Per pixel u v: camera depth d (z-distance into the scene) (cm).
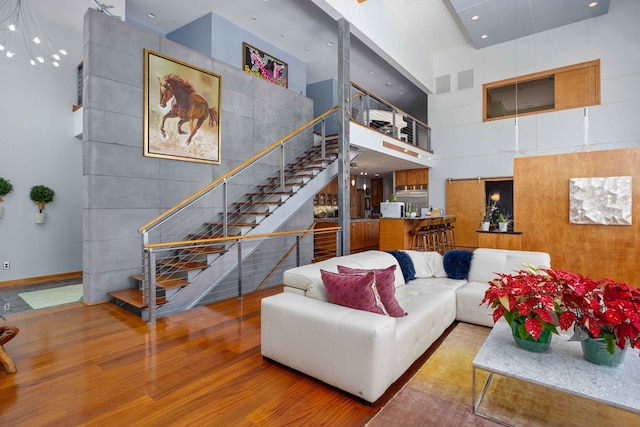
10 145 532
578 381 165
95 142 408
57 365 243
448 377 228
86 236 408
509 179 834
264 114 645
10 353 263
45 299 447
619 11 694
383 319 205
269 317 244
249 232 477
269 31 688
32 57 550
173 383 219
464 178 901
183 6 598
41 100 562
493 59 848
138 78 450
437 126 945
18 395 204
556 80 768
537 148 791
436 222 687
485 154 868
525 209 529
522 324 196
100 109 412
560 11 688
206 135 539
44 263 568
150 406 193
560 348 202
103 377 226
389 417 184
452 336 298
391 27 709
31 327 321
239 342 284
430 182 964
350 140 607
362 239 873
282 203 516
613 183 460
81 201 612
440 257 406
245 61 677
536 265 345
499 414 188
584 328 185
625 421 183
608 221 462
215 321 335
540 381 165
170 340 289
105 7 435
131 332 307
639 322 161
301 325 224
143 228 350
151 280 331
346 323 203
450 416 186
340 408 192
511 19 717
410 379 226
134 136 446
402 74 862
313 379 224
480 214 877
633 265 451
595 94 722
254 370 236
